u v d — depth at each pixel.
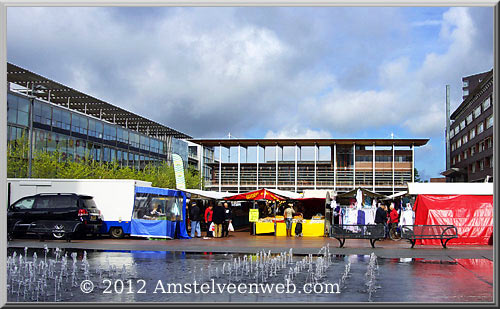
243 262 14.68
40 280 11.26
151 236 23.39
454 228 21.42
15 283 10.95
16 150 41.34
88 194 23.69
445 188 22.77
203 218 32.66
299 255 16.98
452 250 18.80
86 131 56.41
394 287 10.39
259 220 28.97
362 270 13.09
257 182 81.94
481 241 21.92
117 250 18.14
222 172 87.88
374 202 29.58
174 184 69.06
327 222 27.47
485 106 69.12
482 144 72.31
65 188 23.70
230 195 33.72
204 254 17.00
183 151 87.75
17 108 44.03
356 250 18.59
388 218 25.89
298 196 33.34
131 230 23.45
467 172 81.81
